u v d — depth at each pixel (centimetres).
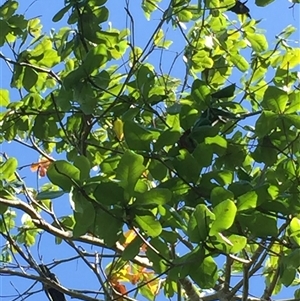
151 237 285
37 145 438
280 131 329
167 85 438
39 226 379
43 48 399
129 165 260
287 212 295
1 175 372
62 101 358
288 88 393
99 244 383
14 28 388
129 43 378
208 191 296
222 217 254
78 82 331
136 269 441
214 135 309
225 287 384
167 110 327
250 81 434
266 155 333
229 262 380
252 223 288
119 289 428
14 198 378
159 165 299
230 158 348
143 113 374
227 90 328
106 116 370
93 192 264
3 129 413
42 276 381
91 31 366
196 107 326
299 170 310
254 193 282
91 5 363
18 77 395
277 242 323
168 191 262
